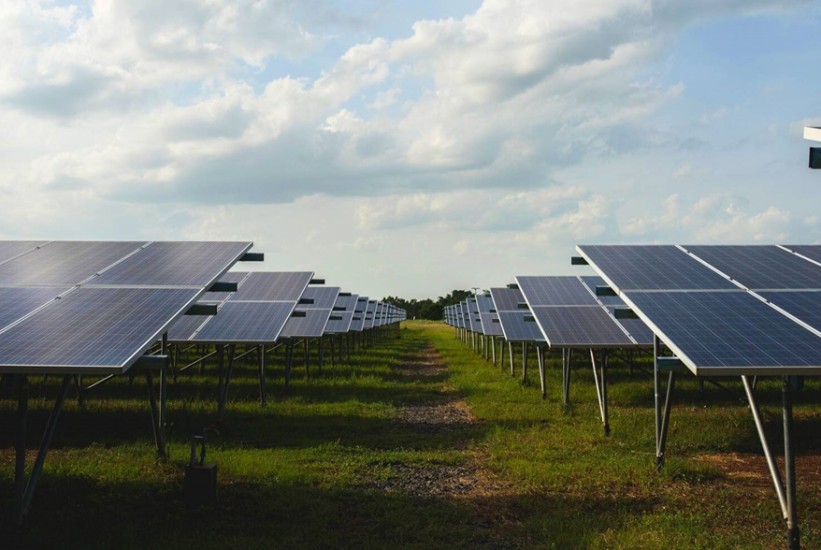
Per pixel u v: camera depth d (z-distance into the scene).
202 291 11.10
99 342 8.86
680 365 10.68
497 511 9.63
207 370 27.16
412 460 12.62
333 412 18.00
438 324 128.12
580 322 18.44
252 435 14.86
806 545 8.22
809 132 9.15
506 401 20.12
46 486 10.11
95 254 13.62
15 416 16.44
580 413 17.62
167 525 8.69
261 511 9.29
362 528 8.81
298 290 22.50
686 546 7.98
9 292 10.98
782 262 13.21
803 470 12.07
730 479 11.37
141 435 14.64
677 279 12.36
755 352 8.87
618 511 9.41
